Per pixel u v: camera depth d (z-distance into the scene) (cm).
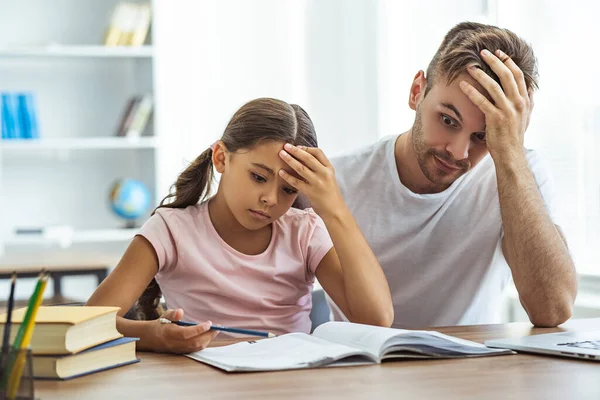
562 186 283
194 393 109
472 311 210
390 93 375
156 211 183
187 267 178
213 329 139
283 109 173
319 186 170
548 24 288
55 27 478
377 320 171
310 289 191
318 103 459
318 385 113
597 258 270
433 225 206
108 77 483
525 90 180
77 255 384
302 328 186
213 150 180
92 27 482
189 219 183
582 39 272
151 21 464
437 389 110
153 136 467
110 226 485
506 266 210
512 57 183
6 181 473
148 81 469
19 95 446
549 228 177
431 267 209
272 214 172
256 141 169
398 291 212
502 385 112
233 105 493
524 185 179
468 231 206
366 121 401
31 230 441
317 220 191
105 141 450
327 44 444
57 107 478
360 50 405
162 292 188
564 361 128
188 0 482
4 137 443
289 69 495
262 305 180
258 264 182
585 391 109
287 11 496
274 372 122
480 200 205
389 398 105
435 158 185
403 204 207
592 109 269
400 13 369
